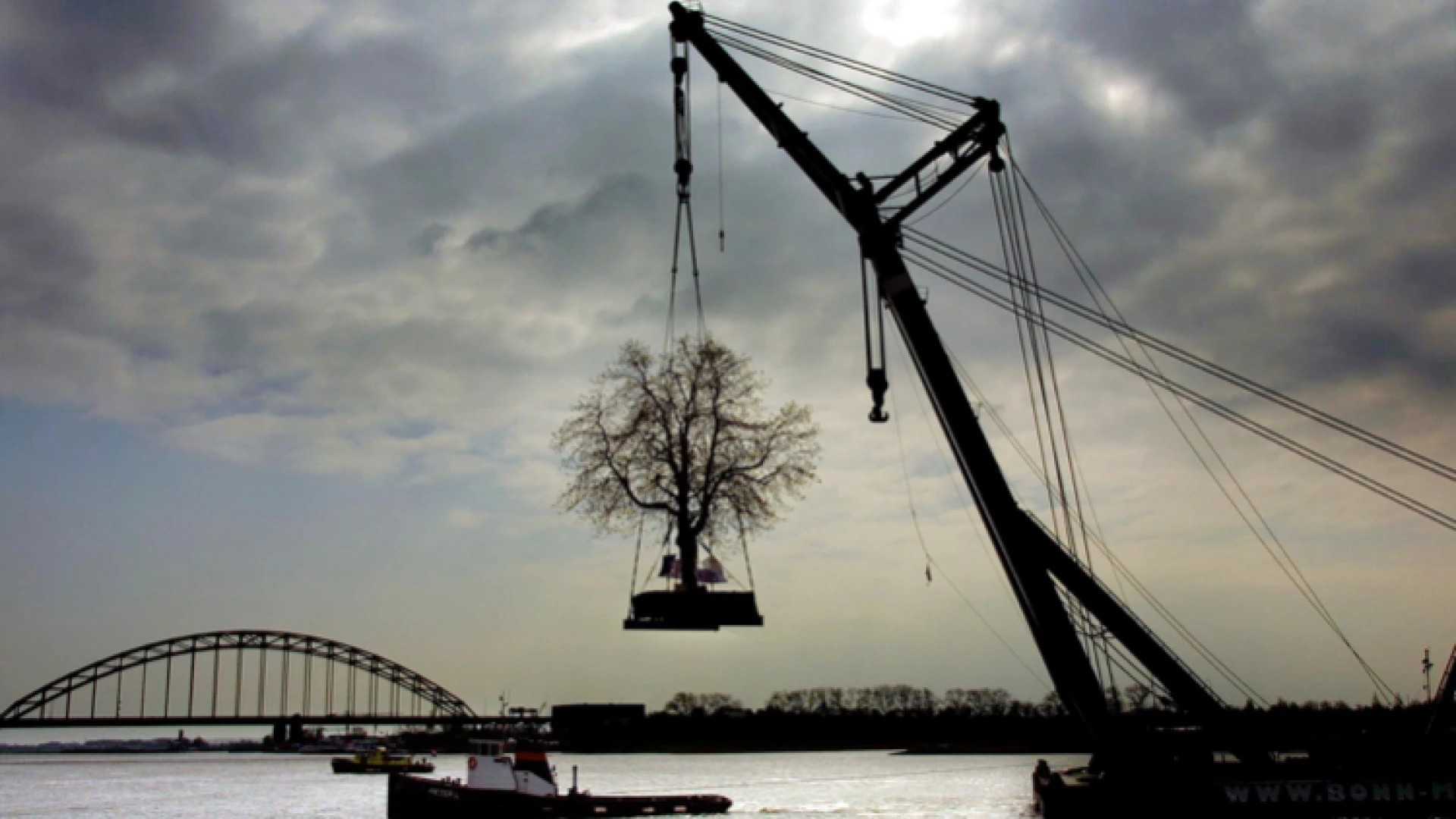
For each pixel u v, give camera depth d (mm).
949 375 40500
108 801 105625
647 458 44188
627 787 109625
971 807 78500
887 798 89812
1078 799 40031
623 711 198500
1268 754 44250
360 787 123562
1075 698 40000
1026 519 39719
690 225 44438
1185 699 44625
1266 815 40031
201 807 95875
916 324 40875
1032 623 40594
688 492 43656
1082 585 43406
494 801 60656
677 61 44875
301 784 132000
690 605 38188
